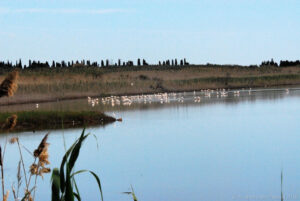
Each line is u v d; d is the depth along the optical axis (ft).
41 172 14.69
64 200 13.66
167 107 182.29
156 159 72.90
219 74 416.05
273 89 304.71
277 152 76.48
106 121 127.44
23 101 209.36
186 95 275.39
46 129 107.55
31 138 92.27
